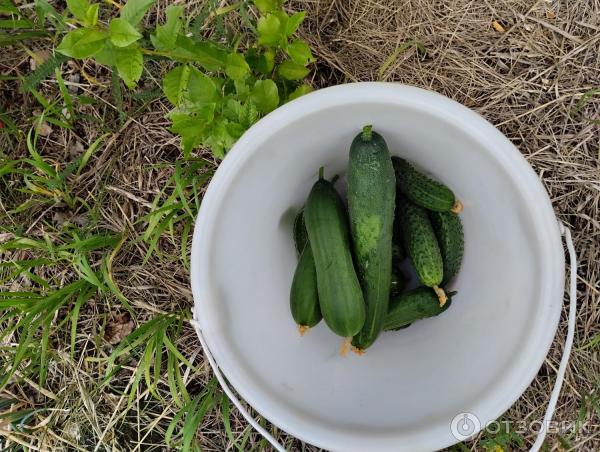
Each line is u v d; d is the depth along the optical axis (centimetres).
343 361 47
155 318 57
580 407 56
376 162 40
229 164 40
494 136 39
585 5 56
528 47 57
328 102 39
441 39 57
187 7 57
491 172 41
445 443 41
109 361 54
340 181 49
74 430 60
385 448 41
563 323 56
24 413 60
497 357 42
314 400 44
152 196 60
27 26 54
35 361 58
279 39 47
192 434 52
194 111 47
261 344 44
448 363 45
